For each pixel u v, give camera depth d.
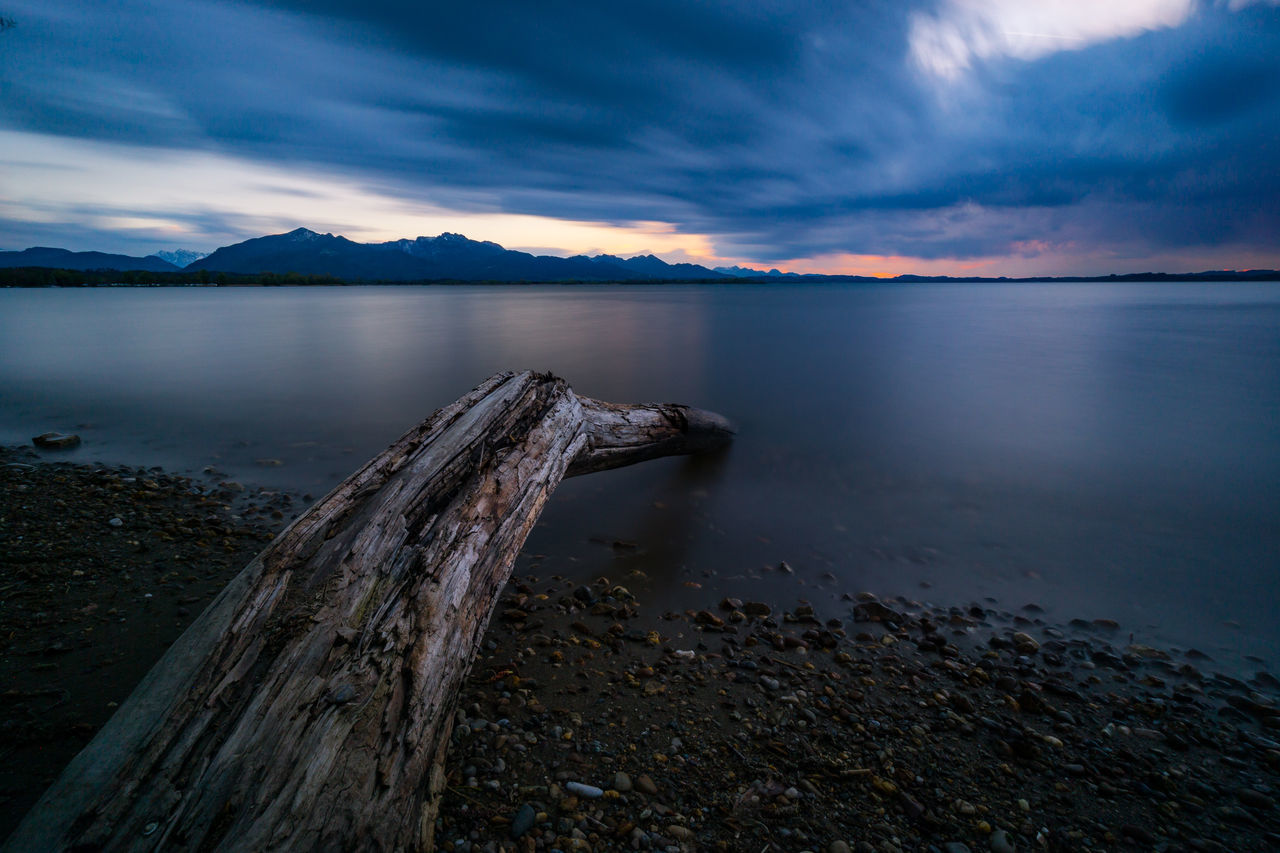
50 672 3.91
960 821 2.96
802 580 5.60
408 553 3.48
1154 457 9.24
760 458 9.32
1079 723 3.74
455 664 3.16
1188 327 31.58
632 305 62.22
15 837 1.89
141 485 7.78
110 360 19.95
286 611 2.87
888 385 15.26
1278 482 8.05
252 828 1.98
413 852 2.40
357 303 67.44
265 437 10.62
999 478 8.35
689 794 3.05
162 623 4.54
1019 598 5.32
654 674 4.12
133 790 2.03
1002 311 47.94
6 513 6.55
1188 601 5.25
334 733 2.36
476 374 17.14
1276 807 3.09
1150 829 2.95
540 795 3.01
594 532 6.65
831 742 3.49
